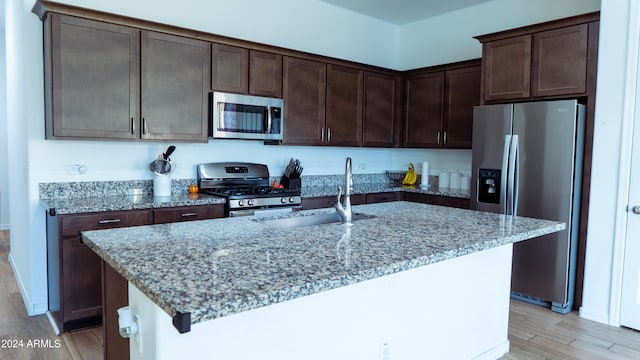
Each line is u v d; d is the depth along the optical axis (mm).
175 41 3291
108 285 1773
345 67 4402
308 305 1578
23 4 2947
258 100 3738
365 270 1322
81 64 2896
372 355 1823
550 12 4074
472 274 2295
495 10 4488
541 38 3391
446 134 4500
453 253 1604
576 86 3215
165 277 1215
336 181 4922
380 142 4773
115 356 1715
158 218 3025
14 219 3988
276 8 4312
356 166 5121
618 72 3004
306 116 4109
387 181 5438
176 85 3314
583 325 3059
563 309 3268
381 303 1840
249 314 1417
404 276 1928
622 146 3002
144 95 3162
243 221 2193
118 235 1793
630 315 2996
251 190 3723
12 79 3691
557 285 3277
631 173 2980
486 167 3664
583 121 3213
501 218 2377
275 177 4375
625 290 3020
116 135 3062
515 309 3365
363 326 1777
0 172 6332
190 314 972
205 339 1325
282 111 3924
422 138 4746
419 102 4762
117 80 3043
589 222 3191
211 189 3812
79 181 3246
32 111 3016
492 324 2475
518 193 3461
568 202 3182
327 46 4754
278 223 2379
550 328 2994
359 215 2518
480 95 3863
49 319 3051
